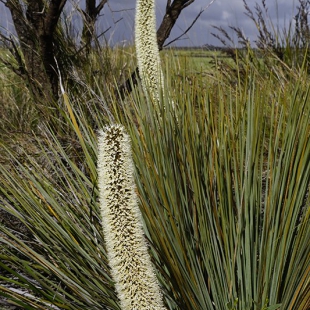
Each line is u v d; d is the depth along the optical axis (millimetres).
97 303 2279
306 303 2141
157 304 1730
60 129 4340
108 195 1607
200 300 2201
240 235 2229
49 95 4691
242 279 2236
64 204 2602
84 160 3648
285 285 2211
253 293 2229
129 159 1586
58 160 2758
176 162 2363
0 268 2922
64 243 2365
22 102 5555
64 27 5398
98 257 2408
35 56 4648
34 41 4582
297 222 2473
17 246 2277
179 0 4410
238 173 2436
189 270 2158
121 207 1619
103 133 1580
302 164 2246
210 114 2555
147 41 3430
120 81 5172
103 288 2322
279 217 2293
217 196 2475
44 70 4656
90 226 2623
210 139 2480
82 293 2262
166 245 2232
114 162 1568
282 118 2471
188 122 2480
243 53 5879
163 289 2316
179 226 2250
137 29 3438
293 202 2154
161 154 2416
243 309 2150
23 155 3924
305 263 2219
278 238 2158
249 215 2279
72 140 3996
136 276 1697
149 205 2434
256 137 2301
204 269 2365
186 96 2684
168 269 2232
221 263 2244
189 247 2221
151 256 2342
